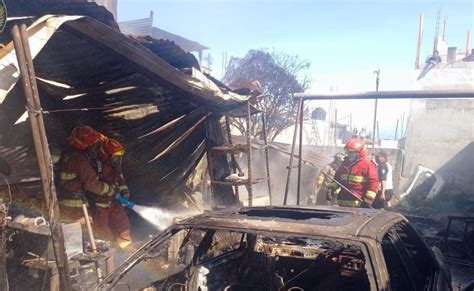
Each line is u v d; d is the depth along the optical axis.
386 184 9.57
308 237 2.52
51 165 3.11
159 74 4.95
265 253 3.74
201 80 5.28
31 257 3.58
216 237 4.21
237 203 7.41
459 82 16.86
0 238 3.41
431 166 16.41
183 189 7.38
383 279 2.26
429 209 12.05
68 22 3.71
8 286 3.46
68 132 5.23
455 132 16.09
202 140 6.93
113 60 4.64
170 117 6.09
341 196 6.35
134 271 4.64
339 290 3.45
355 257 3.58
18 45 3.00
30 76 3.04
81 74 4.64
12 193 4.28
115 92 5.11
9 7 3.96
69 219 4.72
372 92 5.66
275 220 2.80
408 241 3.27
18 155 4.31
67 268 3.18
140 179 6.39
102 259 3.72
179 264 4.79
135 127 5.76
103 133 5.61
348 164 6.35
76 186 4.79
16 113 3.70
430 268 3.30
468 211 11.99
